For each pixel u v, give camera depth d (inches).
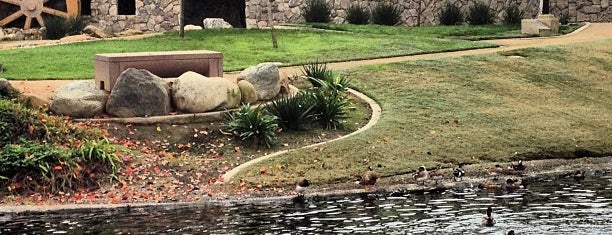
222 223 625.9
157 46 1181.7
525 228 607.5
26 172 708.7
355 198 700.0
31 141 756.0
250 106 856.3
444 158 800.9
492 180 740.0
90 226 621.3
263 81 897.5
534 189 725.9
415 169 771.4
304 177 742.5
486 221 614.2
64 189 706.2
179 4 1513.3
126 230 609.0
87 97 831.7
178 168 760.3
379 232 601.6
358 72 1007.6
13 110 767.7
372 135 830.5
